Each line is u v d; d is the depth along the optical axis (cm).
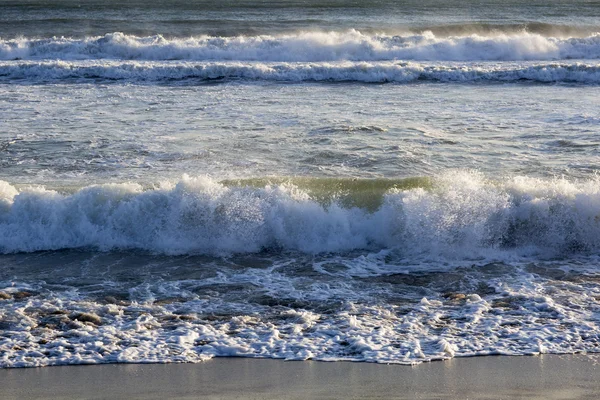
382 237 1425
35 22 5081
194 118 2306
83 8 6216
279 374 905
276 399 840
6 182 1600
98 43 3681
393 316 1091
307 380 888
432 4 6650
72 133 2105
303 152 1916
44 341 995
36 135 2080
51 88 2866
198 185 1479
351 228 1435
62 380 888
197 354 962
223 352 968
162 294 1188
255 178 1633
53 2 6719
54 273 1286
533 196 1449
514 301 1147
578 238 1405
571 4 6788
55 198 1472
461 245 1392
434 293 1196
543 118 2281
